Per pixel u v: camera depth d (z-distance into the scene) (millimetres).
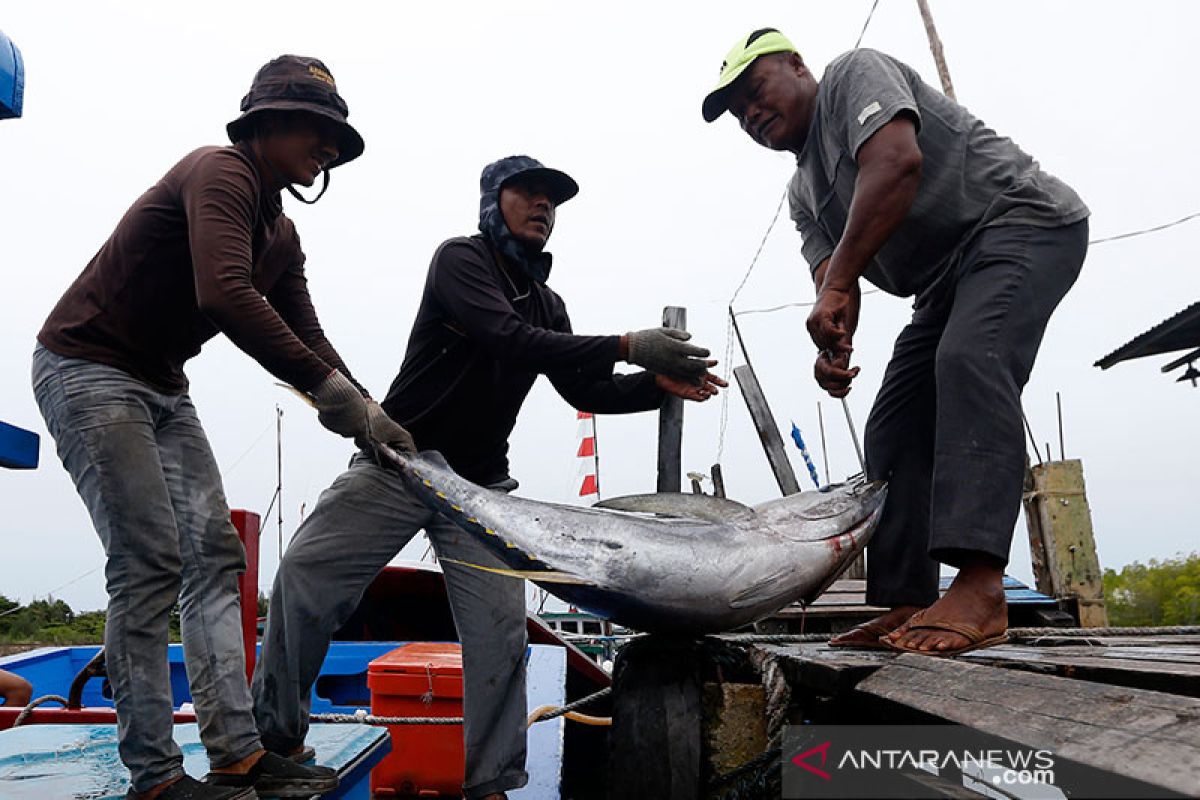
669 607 2762
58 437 2482
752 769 2639
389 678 4008
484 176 3533
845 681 2225
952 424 2732
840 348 3330
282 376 2676
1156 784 1106
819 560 2957
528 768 4102
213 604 2609
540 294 3758
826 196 3289
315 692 5586
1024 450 2736
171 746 2389
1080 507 8078
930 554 2709
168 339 2602
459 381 3465
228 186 2572
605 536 2791
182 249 2576
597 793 6105
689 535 2826
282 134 2805
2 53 2344
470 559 3324
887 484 3246
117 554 2389
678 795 2799
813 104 3287
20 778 2701
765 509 3029
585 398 3727
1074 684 1600
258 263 2932
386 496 3250
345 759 2996
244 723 2564
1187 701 1345
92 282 2523
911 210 3045
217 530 2668
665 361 3256
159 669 2385
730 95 3396
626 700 2904
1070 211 2975
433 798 3924
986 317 2805
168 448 2650
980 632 2535
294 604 3109
